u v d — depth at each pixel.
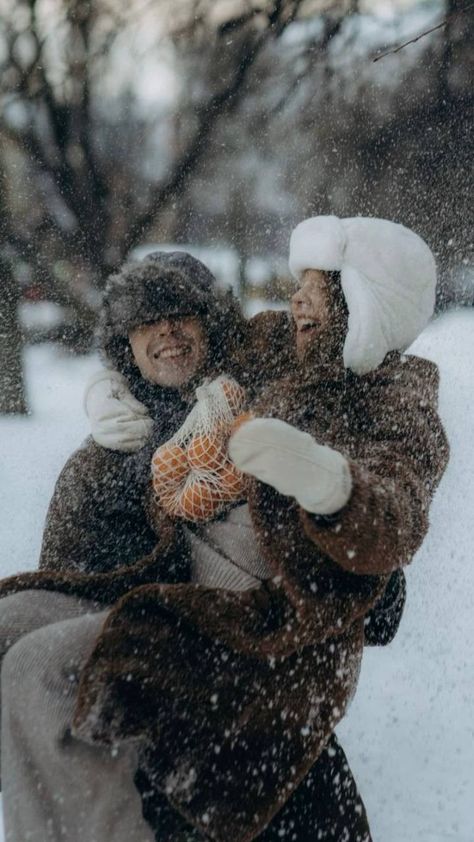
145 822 2.05
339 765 2.29
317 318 2.36
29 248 8.82
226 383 2.32
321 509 1.88
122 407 2.45
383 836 2.79
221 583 2.22
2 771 2.04
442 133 8.54
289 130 8.88
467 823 2.83
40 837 2.00
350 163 8.81
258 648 2.05
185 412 2.43
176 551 2.29
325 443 2.18
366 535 1.89
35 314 8.73
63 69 9.09
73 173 8.91
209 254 8.85
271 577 2.17
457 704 3.47
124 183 8.93
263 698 2.08
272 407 2.24
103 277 8.81
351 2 8.85
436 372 2.34
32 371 8.36
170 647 2.04
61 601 2.28
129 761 2.04
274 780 2.08
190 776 2.04
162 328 2.41
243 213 8.83
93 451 2.48
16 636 2.21
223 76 9.03
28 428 7.20
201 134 8.88
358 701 3.55
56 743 2.00
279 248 8.82
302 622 2.02
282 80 8.97
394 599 2.37
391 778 3.08
